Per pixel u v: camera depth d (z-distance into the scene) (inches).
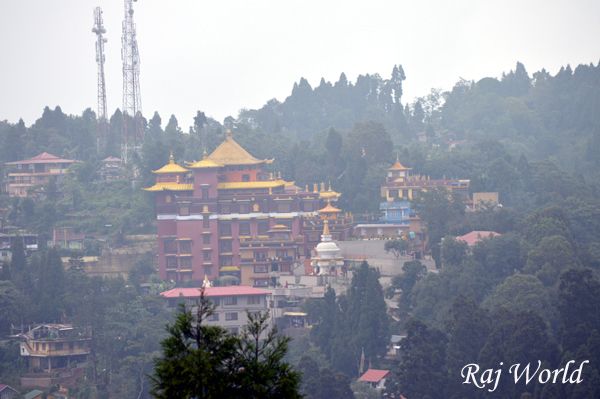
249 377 2573.8
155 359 2625.5
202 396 2529.5
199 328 2628.0
